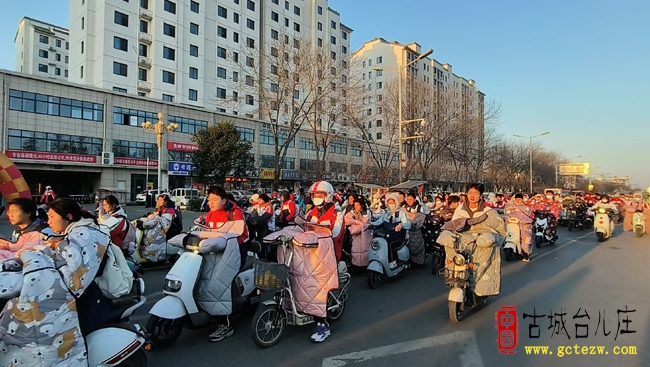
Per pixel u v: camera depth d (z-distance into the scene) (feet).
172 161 119.75
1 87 90.89
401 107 75.66
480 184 16.89
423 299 19.83
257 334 13.33
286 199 32.65
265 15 170.19
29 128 95.20
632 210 51.52
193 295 13.26
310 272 13.98
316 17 188.96
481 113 101.65
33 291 7.70
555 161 209.46
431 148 88.69
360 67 88.07
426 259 31.89
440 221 27.27
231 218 15.38
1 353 7.88
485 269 16.72
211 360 12.48
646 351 13.21
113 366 9.11
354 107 80.69
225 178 98.89
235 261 14.11
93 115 106.32
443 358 12.68
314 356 12.81
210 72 148.56
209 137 96.12
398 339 14.32
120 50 125.49
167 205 28.58
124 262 10.03
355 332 15.03
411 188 56.90
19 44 217.97
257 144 141.59
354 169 115.34
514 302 18.84
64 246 8.46
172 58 136.98
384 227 24.06
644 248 36.65
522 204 30.96
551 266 27.99
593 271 25.96
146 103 116.37
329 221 15.10
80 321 8.91
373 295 20.63
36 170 98.94
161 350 13.25
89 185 114.32
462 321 16.28
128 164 111.55
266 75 75.82
